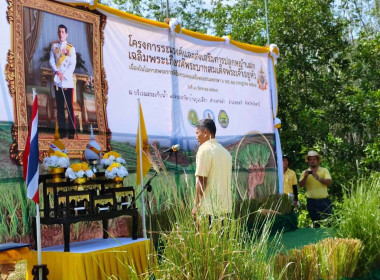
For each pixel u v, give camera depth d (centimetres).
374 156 1152
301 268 459
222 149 471
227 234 366
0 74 489
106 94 603
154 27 677
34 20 523
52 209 446
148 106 663
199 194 459
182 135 712
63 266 422
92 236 566
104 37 607
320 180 841
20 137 501
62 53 550
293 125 1207
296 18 1213
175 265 339
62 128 542
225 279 335
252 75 885
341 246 507
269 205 816
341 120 1247
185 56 735
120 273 443
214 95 789
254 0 1366
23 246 397
